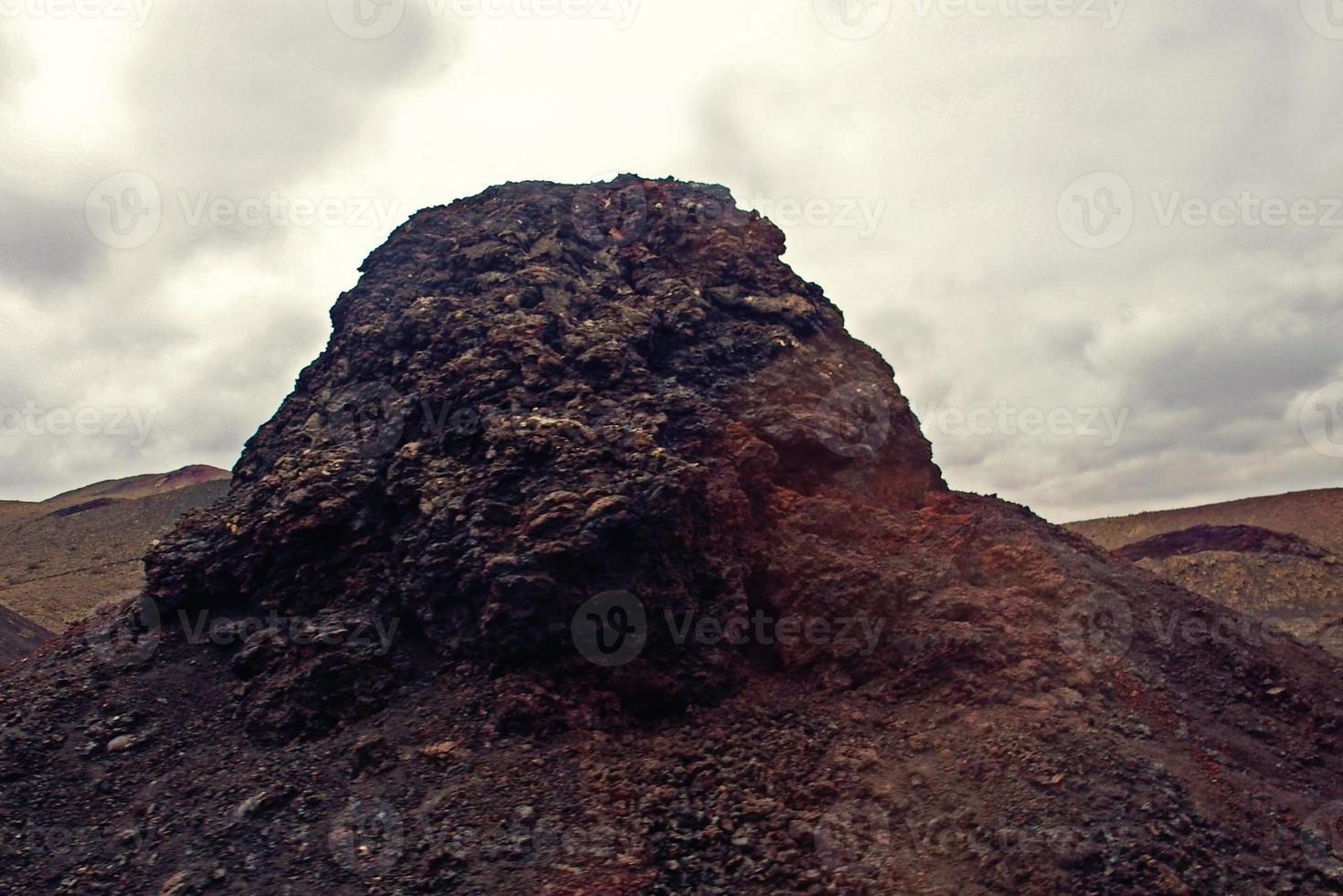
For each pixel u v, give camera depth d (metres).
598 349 21.16
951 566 18.61
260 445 23.59
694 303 23.50
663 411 20.23
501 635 16.17
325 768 14.57
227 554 19.09
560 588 16.38
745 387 21.70
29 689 17.23
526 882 12.02
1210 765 14.38
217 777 14.68
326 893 11.99
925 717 15.30
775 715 15.98
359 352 22.94
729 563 18.00
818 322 24.72
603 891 11.87
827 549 18.75
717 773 14.42
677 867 12.40
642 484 17.70
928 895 11.62
